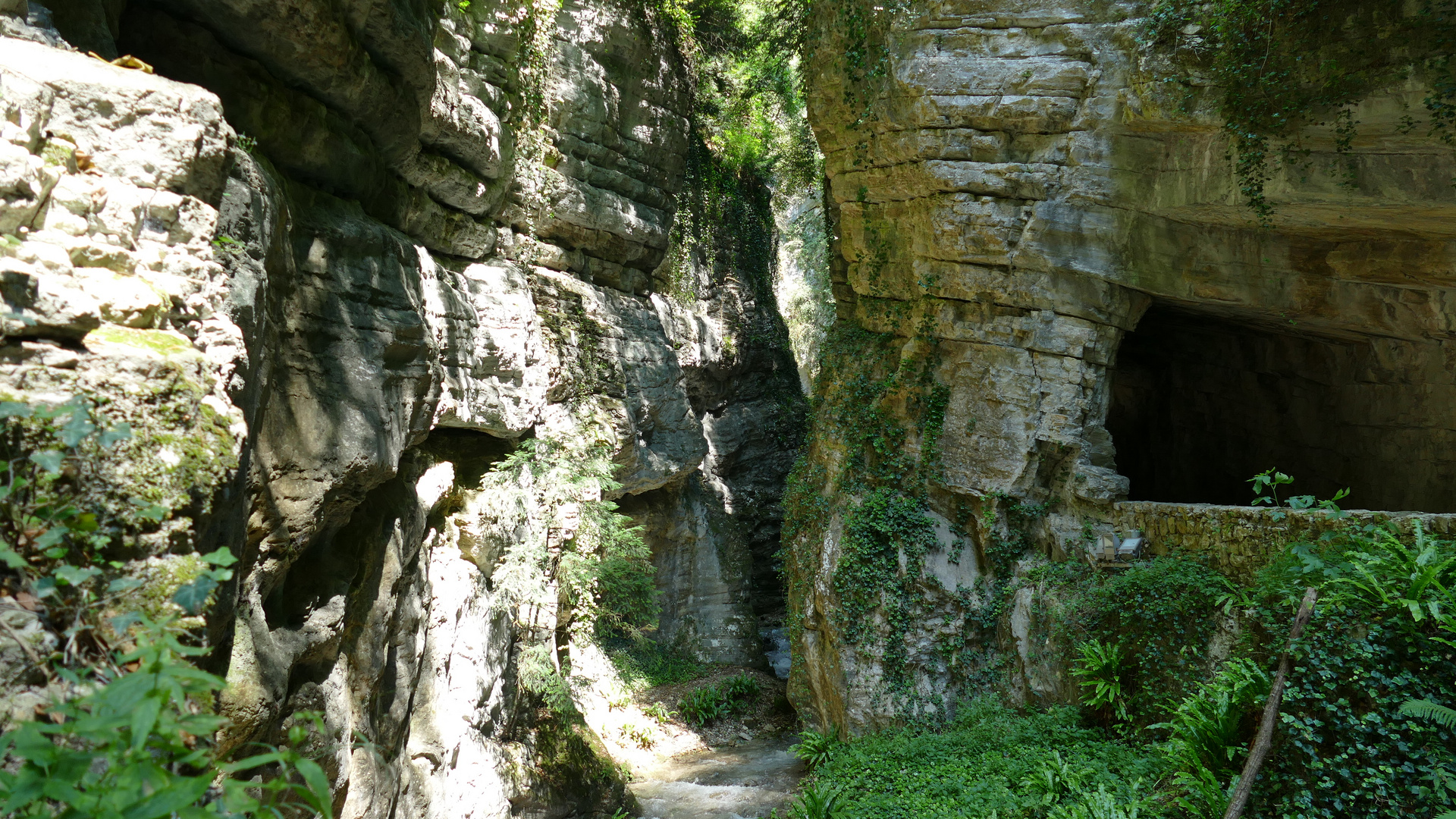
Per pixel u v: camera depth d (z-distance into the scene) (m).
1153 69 12.55
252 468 7.25
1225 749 9.51
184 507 4.64
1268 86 11.20
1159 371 20.97
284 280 8.30
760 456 29.00
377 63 10.45
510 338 15.66
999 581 15.93
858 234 18.14
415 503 12.00
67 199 4.99
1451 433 13.36
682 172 24.61
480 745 13.38
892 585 16.47
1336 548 9.92
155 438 4.63
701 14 26.48
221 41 8.30
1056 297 15.40
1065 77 14.53
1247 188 11.98
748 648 24.84
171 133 5.82
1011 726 13.59
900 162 16.52
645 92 22.33
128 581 3.44
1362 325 13.77
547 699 16.12
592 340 20.00
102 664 3.70
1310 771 8.45
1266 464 17.67
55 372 4.28
